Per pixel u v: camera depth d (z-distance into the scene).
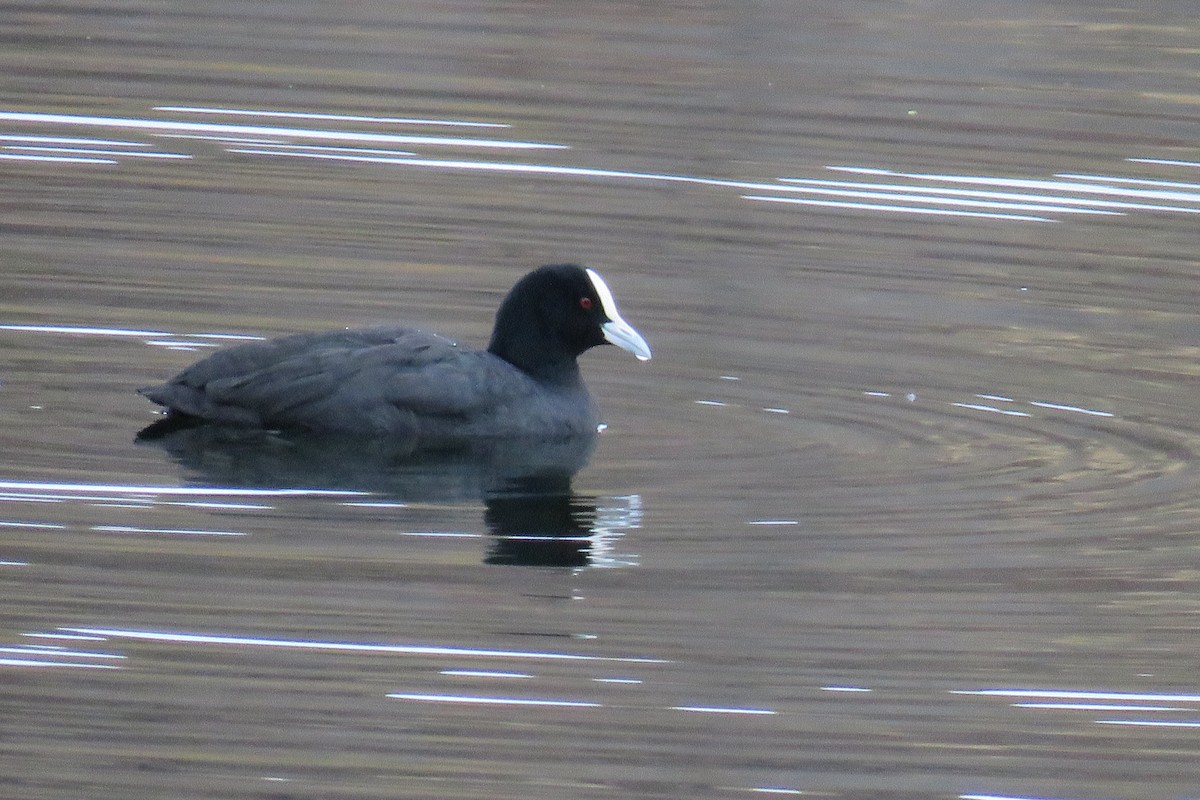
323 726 10.25
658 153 21.27
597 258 18.33
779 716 10.51
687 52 24.50
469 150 21.22
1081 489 13.49
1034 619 11.53
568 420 14.41
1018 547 12.49
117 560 11.80
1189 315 17.31
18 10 25.75
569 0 26.83
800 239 19.02
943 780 10.01
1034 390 15.49
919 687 10.83
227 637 10.99
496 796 9.70
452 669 10.79
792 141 21.61
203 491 12.88
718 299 17.41
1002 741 10.34
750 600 11.64
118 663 10.73
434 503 12.91
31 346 15.39
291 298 16.98
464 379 14.16
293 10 26.27
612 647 11.06
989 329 16.84
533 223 19.19
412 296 17.22
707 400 15.19
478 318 16.84
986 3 26.72
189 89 22.81
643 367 15.84
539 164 20.81
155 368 15.15
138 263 17.58
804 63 24.08
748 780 9.91
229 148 21.05
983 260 18.61
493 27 25.62
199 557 11.90
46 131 21.23
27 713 10.25
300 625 11.16
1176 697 10.79
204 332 16.00
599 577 11.85
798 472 13.70
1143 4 26.77
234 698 10.45
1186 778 10.08
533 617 11.35
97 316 16.19
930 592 11.82
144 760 9.88
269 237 18.50
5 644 10.84
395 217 19.23
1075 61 24.30
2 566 11.65
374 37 25.06
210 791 9.63
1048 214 19.84
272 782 9.75
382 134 21.59
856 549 12.39
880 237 19.14
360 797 9.63
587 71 23.69
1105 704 10.74
